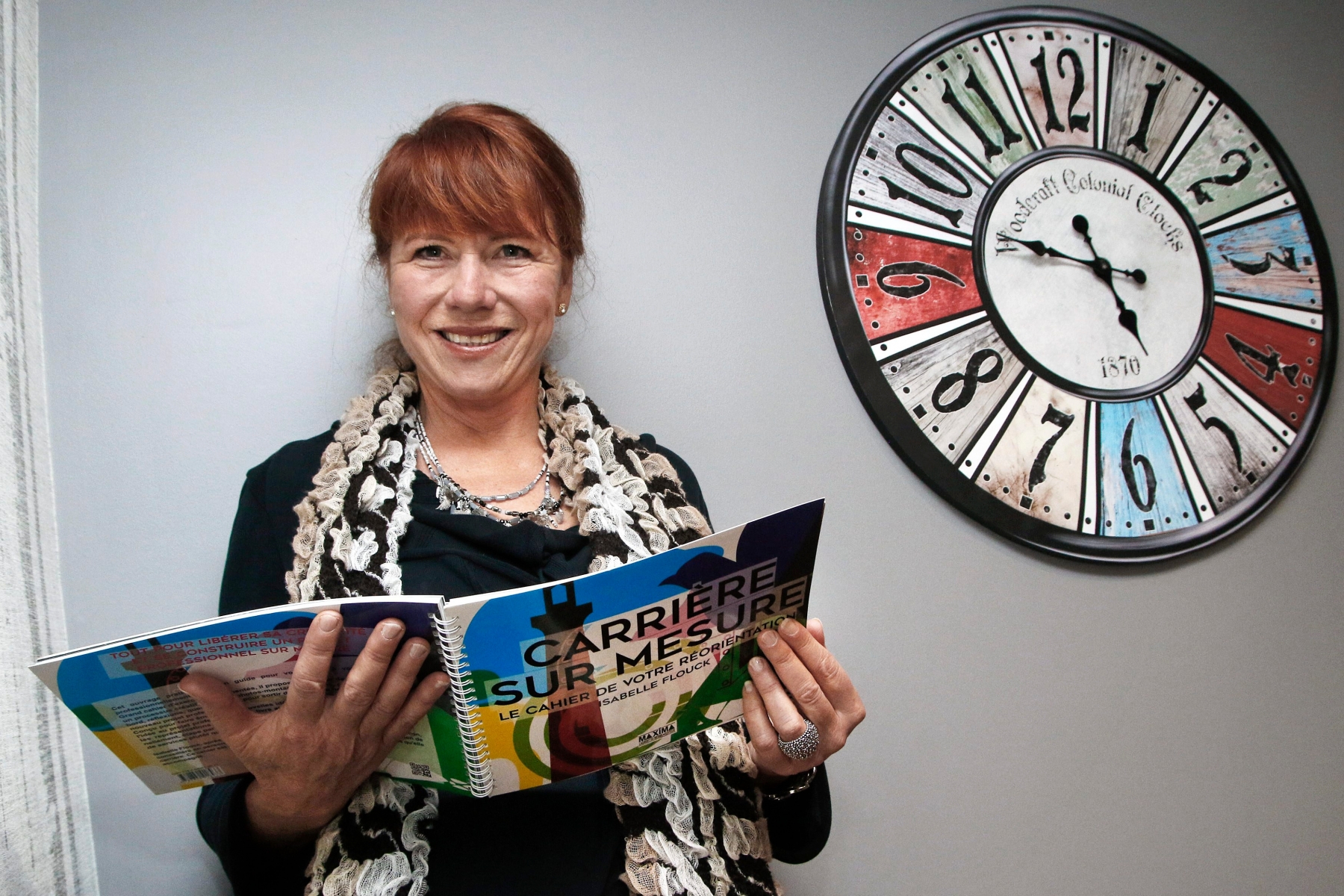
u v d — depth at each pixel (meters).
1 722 0.86
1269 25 1.60
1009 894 1.32
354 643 0.70
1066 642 1.38
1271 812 1.45
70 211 1.07
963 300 1.35
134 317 1.08
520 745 0.75
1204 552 1.46
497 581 0.89
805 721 0.84
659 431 1.24
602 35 1.28
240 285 1.12
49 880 0.91
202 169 1.12
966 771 1.32
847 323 1.30
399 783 0.83
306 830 0.81
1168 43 1.49
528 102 1.24
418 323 0.93
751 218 1.31
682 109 1.30
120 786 1.03
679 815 0.86
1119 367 1.41
